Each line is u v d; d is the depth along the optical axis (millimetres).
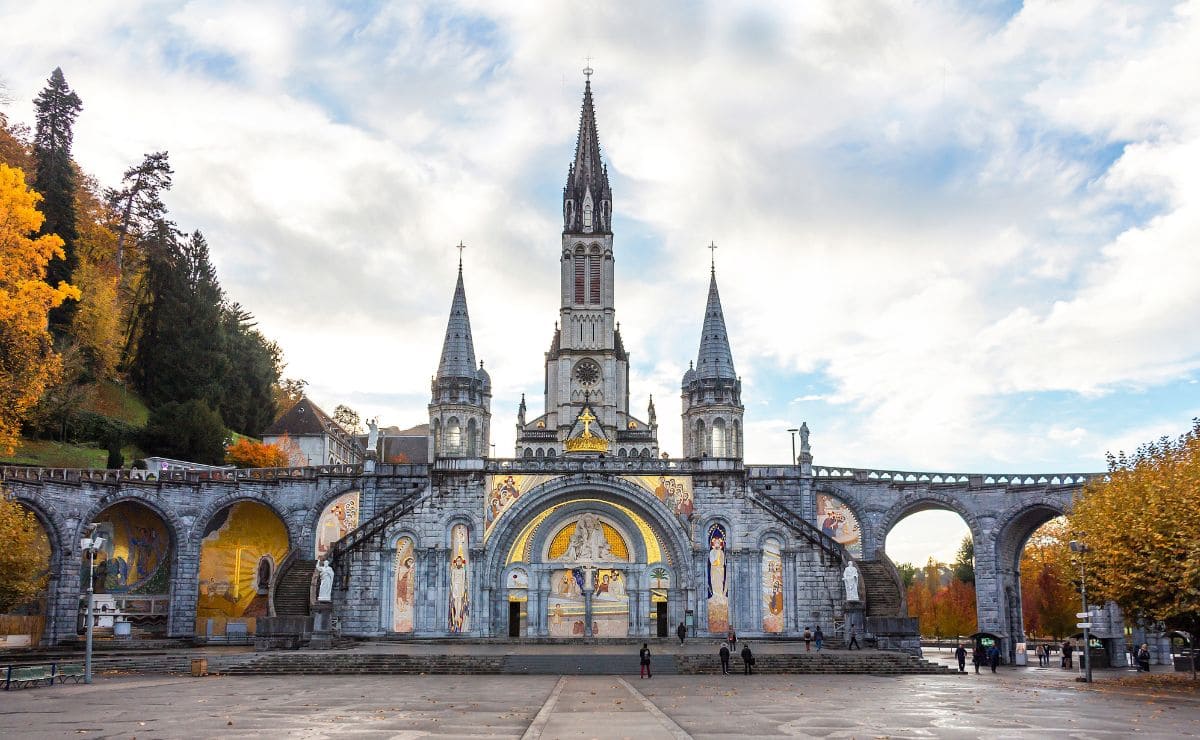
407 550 63250
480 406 109812
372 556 62812
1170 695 35750
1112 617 64188
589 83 127500
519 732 23859
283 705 30625
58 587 61812
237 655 49656
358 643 59281
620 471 64625
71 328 80875
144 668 47094
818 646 55219
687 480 64562
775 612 62844
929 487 69875
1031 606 89938
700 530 64000
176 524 66500
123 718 26859
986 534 68562
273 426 100688
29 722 25906
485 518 63812
